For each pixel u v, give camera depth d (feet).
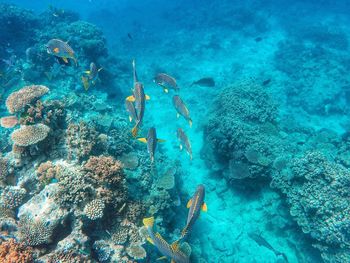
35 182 18.57
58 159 20.04
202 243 27.55
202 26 88.38
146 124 45.16
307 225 24.95
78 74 46.19
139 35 89.97
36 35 57.11
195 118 46.21
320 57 61.46
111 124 30.66
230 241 27.89
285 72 59.21
